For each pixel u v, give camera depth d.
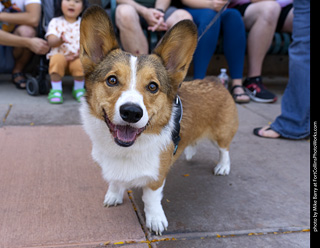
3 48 1.49
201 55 1.39
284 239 0.72
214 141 0.94
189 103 0.82
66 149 0.99
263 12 1.48
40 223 0.71
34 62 1.75
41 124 1.14
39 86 1.42
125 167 0.70
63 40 1.30
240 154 1.06
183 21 0.68
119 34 1.44
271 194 0.87
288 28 1.65
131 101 0.60
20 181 0.83
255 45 1.53
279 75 2.16
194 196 0.85
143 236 0.70
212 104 0.87
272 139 1.18
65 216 0.73
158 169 0.71
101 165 0.73
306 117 1.14
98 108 0.66
